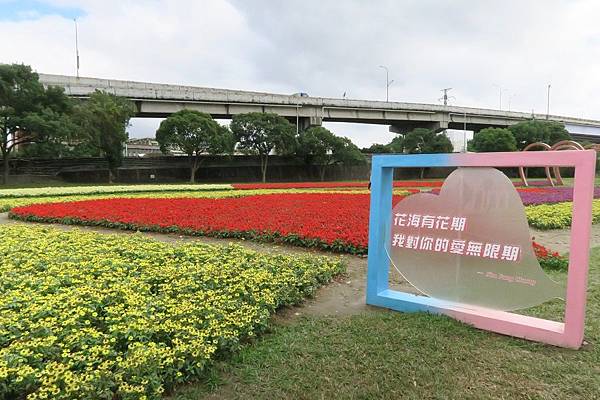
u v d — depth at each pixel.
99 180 36.75
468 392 2.93
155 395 2.69
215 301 4.00
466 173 4.23
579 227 3.53
